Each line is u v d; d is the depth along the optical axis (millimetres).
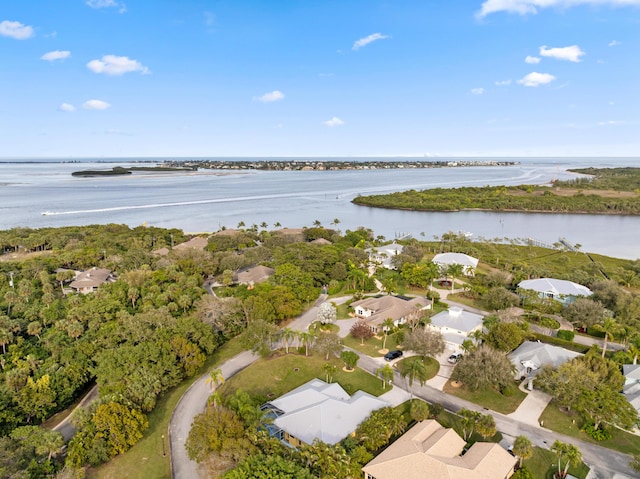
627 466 45875
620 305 84125
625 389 58594
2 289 98562
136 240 150750
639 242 180000
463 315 79812
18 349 71125
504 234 198125
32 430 47094
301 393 55500
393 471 41906
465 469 41344
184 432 52250
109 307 83625
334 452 42781
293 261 114062
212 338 72250
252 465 40250
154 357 61375
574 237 190875
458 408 56844
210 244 147875
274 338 73875
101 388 56875
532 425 53344
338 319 88062
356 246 147375
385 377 60875
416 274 106562
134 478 44594
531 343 70875
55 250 140875
